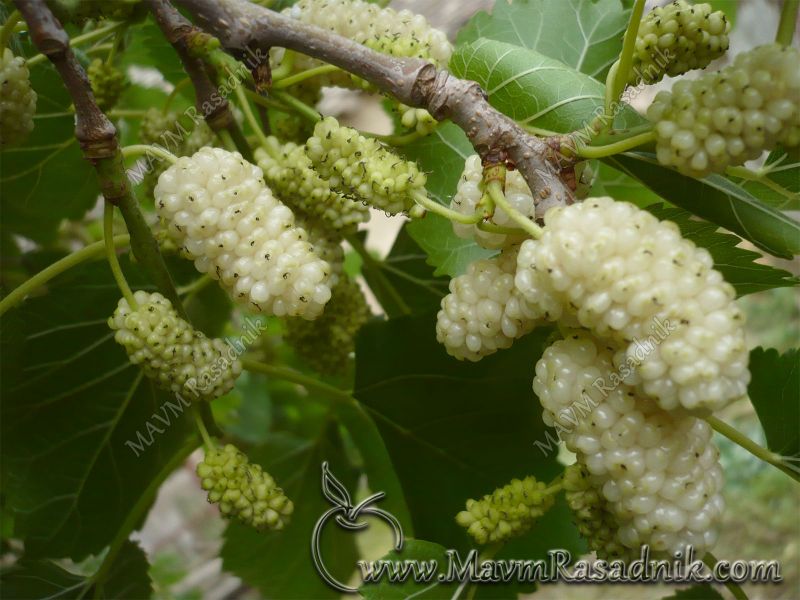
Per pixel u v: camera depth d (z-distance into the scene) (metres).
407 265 0.24
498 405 0.21
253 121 0.18
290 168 0.17
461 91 0.15
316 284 0.14
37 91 0.23
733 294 0.12
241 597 0.46
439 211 0.14
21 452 0.22
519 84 0.18
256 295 0.14
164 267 0.16
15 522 0.22
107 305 0.22
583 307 0.12
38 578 0.20
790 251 0.16
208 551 0.50
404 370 0.21
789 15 0.14
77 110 0.15
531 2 0.21
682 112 0.13
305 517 0.28
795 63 0.13
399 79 0.15
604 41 0.21
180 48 0.17
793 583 0.47
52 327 0.22
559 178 0.14
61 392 0.22
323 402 0.29
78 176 0.26
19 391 0.22
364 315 0.23
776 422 0.17
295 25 0.16
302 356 0.23
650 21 0.16
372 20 0.18
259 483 0.16
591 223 0.12
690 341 0.12
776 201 0.18
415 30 0.18
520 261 0.13
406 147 0.19
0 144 0.17
